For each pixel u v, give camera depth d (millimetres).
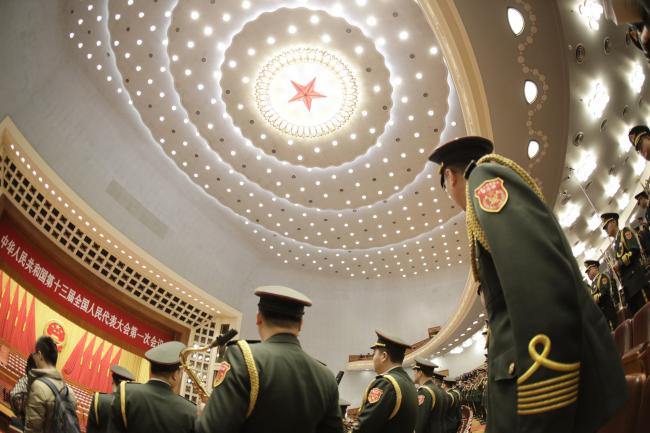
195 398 16172
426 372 5027
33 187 11711
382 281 20312
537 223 1140
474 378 12359
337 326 19844
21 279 11672
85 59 12398
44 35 10773
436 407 4578
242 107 14508
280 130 15203
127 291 14594
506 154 8039
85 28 11781
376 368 3828
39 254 12211
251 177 16531
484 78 7129
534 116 7625
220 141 15367
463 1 6617
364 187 16625
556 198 9117
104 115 13586
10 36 9695
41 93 11562
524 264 1078
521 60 7191
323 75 13641
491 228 1199
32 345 11758
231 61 13352
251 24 12508
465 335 16797
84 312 13430
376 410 3342
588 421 1032
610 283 5062
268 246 18922
